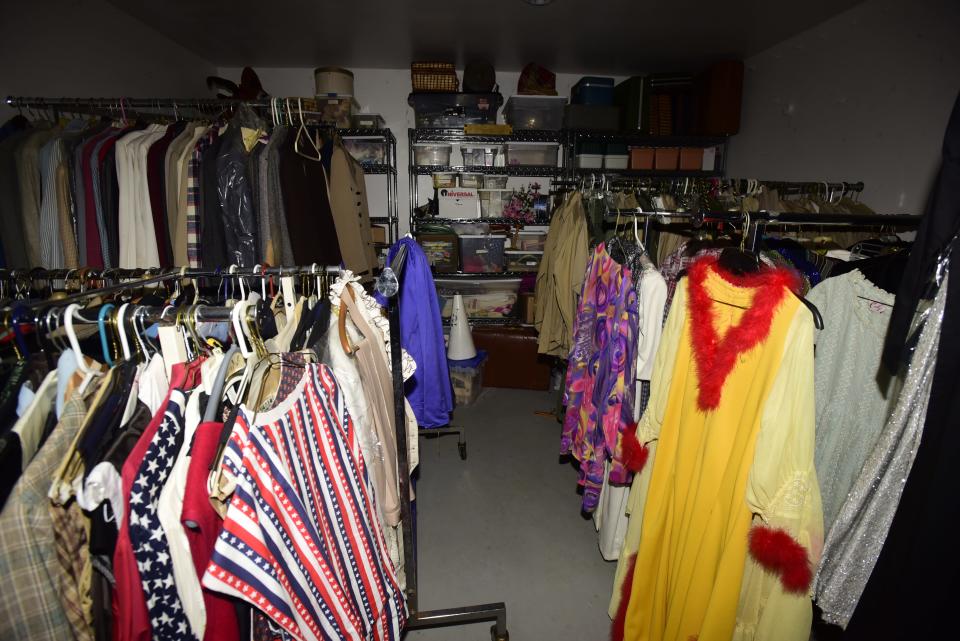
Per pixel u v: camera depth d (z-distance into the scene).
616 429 1.26
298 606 0.67
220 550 0.58
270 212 1.77
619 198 2.03
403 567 1.20
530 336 3.30
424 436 2.63
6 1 1.87
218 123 1.94
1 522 0.52
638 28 2.57
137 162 1.71
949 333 0.67
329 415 0.78
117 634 0.61
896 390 0.91
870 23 2.15
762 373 0.90
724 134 3.09
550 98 3.04
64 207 1.66
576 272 2.12
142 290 1.08
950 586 0.66
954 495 0.65
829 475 1.02
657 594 1.12
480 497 2.08
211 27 2.63
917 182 1.94
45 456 0.56
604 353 1.32
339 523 0.78
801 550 0.84
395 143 3.41
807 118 2.54
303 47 2.95
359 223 2.45
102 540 0.58
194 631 0.64
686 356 1.06
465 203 3.20
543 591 1.55
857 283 0.98
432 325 1.58
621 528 1.52
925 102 1.91
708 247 1.39
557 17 2.44
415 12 2.40
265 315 0.77
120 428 0.61
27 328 0.67
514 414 2.95
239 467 0.60
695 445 1.03
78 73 2.18
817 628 1.35
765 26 2.50
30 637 0.54
